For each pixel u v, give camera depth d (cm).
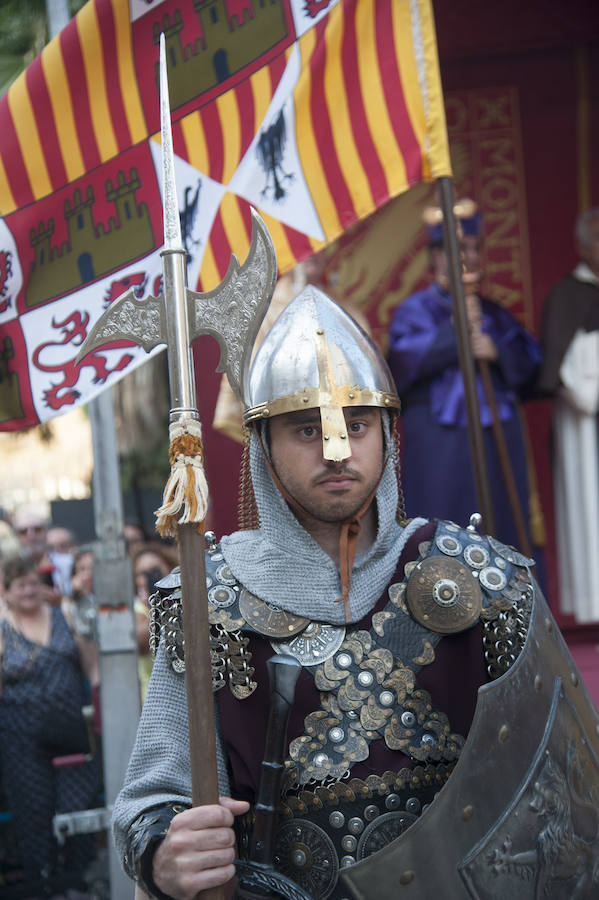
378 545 178
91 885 428
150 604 180
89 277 308
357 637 174
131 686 379
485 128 600
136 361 300
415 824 158
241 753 172
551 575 575
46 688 445
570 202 596
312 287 186
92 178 307
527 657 168
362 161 295
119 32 304
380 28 294
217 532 553
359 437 176
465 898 158
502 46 596
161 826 163
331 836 165
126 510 592
